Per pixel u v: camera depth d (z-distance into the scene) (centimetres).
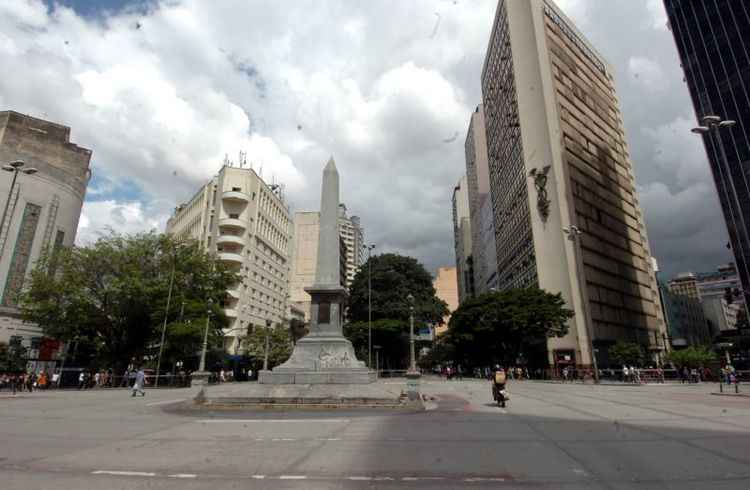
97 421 1261
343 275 8688
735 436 966
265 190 7831
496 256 8488
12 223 5381
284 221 8956
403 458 750
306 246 11375
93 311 3925
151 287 3972
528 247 6188
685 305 13588
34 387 3347
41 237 5628
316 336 2022
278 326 6775
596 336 5491
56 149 6072
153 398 2273
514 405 1739
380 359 6456
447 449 827
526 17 6625
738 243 5378
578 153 6381
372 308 5956
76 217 6209
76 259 3956
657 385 3419
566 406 1688
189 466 695
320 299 2083
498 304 5234
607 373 4812
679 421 1220
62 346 4941
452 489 570
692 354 3984
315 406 1561
